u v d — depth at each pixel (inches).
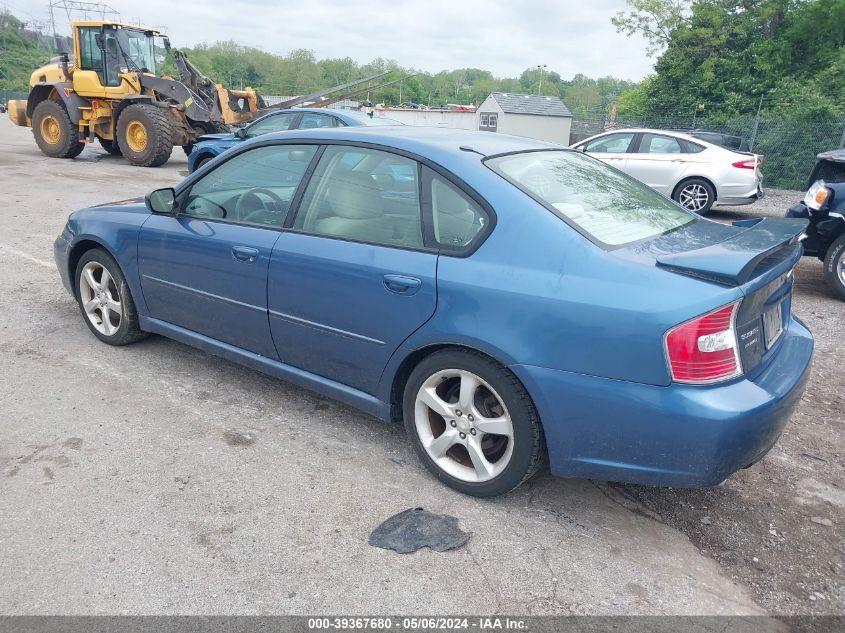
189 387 156.6
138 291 165.0
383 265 117.3
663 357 93.7
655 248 107.5
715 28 1109.1
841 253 257.1
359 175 126.7
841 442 145.7
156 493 115.1
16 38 3656.5
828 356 199.0
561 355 100.4
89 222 172.9
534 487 122.9
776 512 119.1
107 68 588.1
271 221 137.7
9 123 1263.5
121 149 587.5
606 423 99.3
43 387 152.3
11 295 215.0
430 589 96.0
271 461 127.1
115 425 137.3
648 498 121.6
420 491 119.6
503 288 104.8
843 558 107.8
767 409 96.0
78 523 106.4
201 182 152.6
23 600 90.6
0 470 119.5
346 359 127.4
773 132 773.3
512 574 99.8
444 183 116.0
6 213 340.2
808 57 1099.9
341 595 94.1
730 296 93.8
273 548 102.8
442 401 118.2
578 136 1193.4
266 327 138.9
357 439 136.9
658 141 478.9
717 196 459.8
